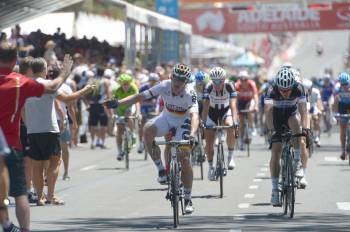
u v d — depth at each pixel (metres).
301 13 127.50
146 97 25.92
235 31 130.50
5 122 19.52
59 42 53.66
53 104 28.91
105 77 54.03
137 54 65.62
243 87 51.72
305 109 27.86
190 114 26.33
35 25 52.75
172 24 80.94
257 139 65.88
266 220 25.66
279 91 27.33
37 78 28.11
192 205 28.77
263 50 193.75
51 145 29.09
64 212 27.88
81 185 35.88
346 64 181.00
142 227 24.34
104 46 58.44
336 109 45.44
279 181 28.48
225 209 28.36
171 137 27.31
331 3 126.94
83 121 57.69
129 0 100.06
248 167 43.22
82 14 54.72
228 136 38.34
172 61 79.19
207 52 133.50
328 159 48.16
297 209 28.25
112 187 35.06
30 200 30.48
